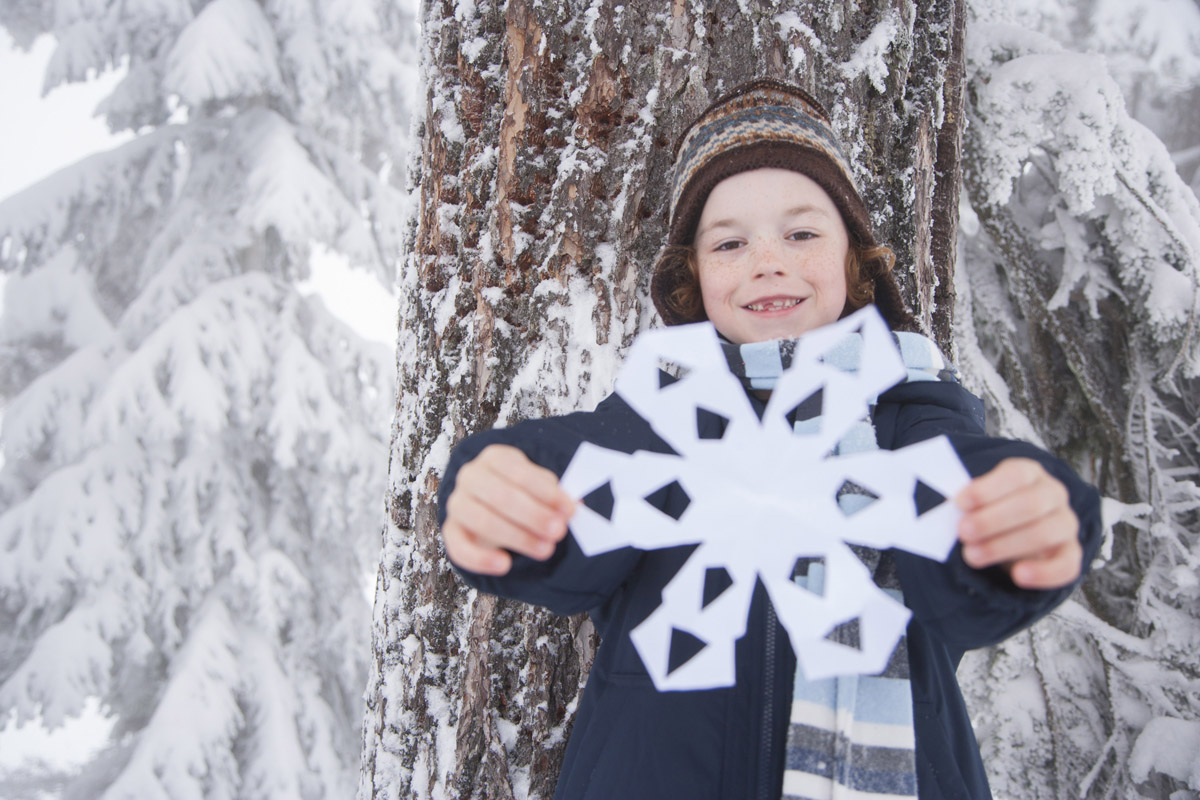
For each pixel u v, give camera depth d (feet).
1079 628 7.97
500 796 3.64
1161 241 7.94
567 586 2.54
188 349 19.56
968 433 2.47
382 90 23.30
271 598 20.20
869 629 1.41
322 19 22.93
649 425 2.77
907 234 4.54
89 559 19.26
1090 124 7.63
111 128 24.91
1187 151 11.48
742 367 2.93
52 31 26.86
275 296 21.89
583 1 3.96
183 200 23.35
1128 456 8.32
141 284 23.36
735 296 3.10
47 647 18.78
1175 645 7.68
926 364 2.96
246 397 20.13
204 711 18.54
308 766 19.65
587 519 1.55
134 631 19.51
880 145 4.47
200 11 23.82
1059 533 1.74
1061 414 8.93
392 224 23.71
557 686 3.72
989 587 2.02
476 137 4.20
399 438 4.43
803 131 3.25
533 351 3.86
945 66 4.93
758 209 3.11
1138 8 13.87
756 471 1.51
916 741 2.57
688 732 2.58
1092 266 8.34
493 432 2.52
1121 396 8.55
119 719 21.86
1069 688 8.22
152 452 20.99
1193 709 7.54
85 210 23.36
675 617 1.47
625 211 3.88
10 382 24.34
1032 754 8.00
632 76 3.95
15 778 22.11
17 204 22.70
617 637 2.89
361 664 21.68
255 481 22.21
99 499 19.83
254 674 19.93
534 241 3.95
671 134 3.94
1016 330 8.91
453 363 4.10
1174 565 7.87
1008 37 8.17
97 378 20.85
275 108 24.44
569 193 3.88
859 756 2.42
